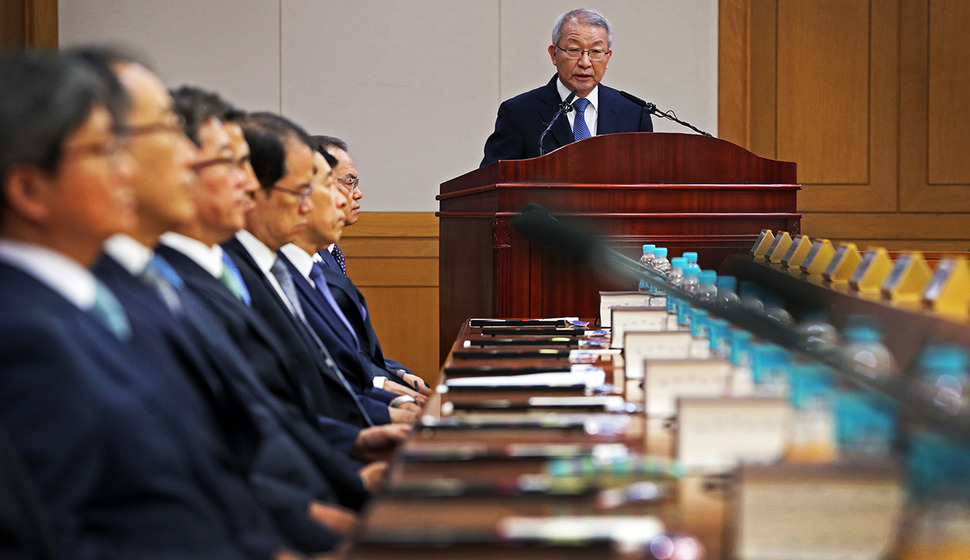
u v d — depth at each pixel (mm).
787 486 2219
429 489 2717
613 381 4828
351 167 9977
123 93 3123
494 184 7996
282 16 14141
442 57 14281
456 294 9570
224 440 3871
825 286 5625
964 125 14508
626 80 14281
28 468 2469
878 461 2287
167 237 4668
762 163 8352
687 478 2949
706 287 5738
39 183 2850
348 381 6965
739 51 14258
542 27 14281
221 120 5027
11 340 2549
